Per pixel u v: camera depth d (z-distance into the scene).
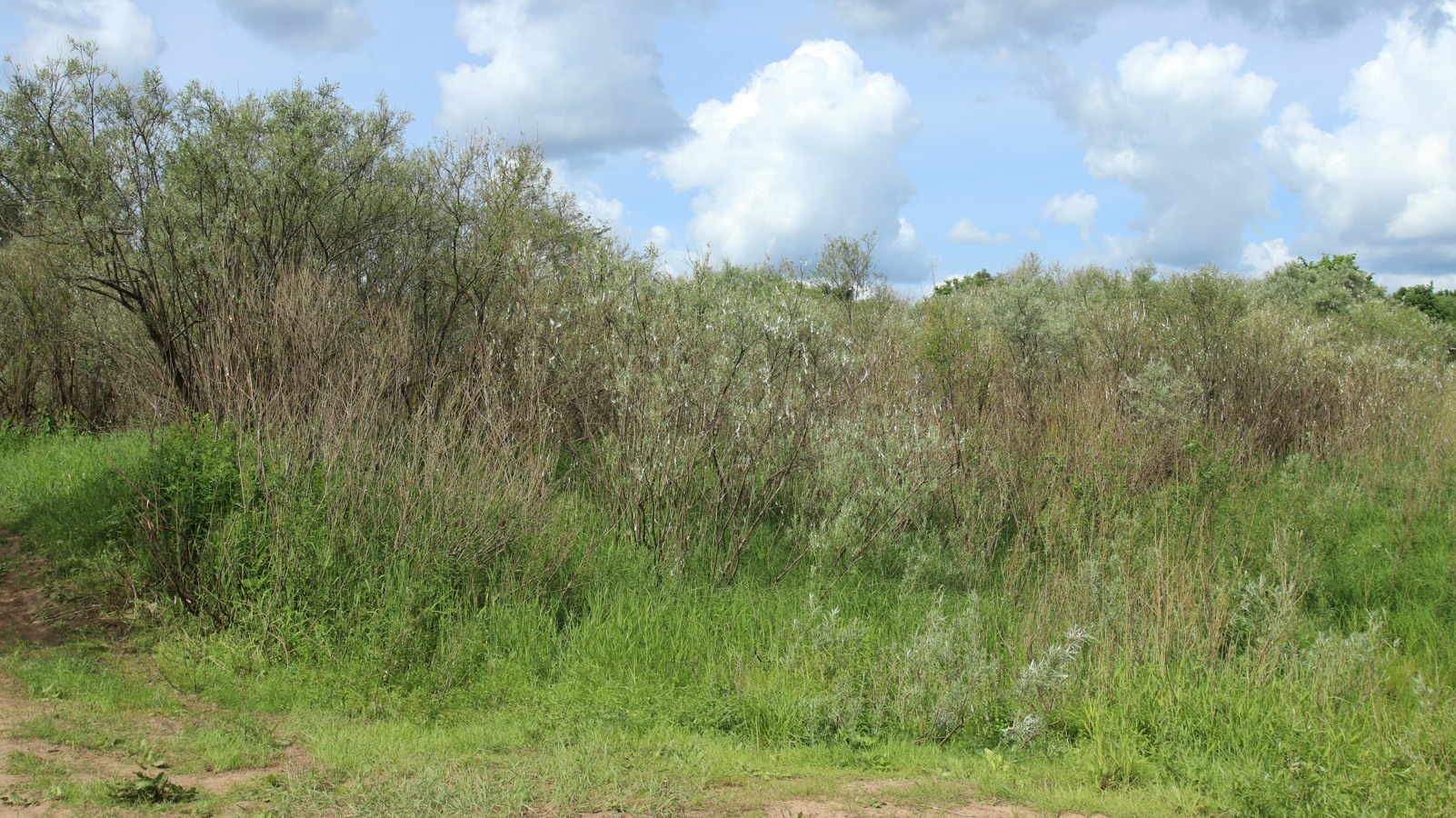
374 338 9.55
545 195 12.18
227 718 5.98
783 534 9.45
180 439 8.44
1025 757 5.65
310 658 6.86
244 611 7.25
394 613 7.03
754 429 9.04
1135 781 5.34
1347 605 8.45
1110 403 11.08
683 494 8.71
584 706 6.15
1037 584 8.12
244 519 7.63
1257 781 4.95
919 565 8.29
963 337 12.49
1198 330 13.88
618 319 9.84
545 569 7.84
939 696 6.11
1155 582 6.98
